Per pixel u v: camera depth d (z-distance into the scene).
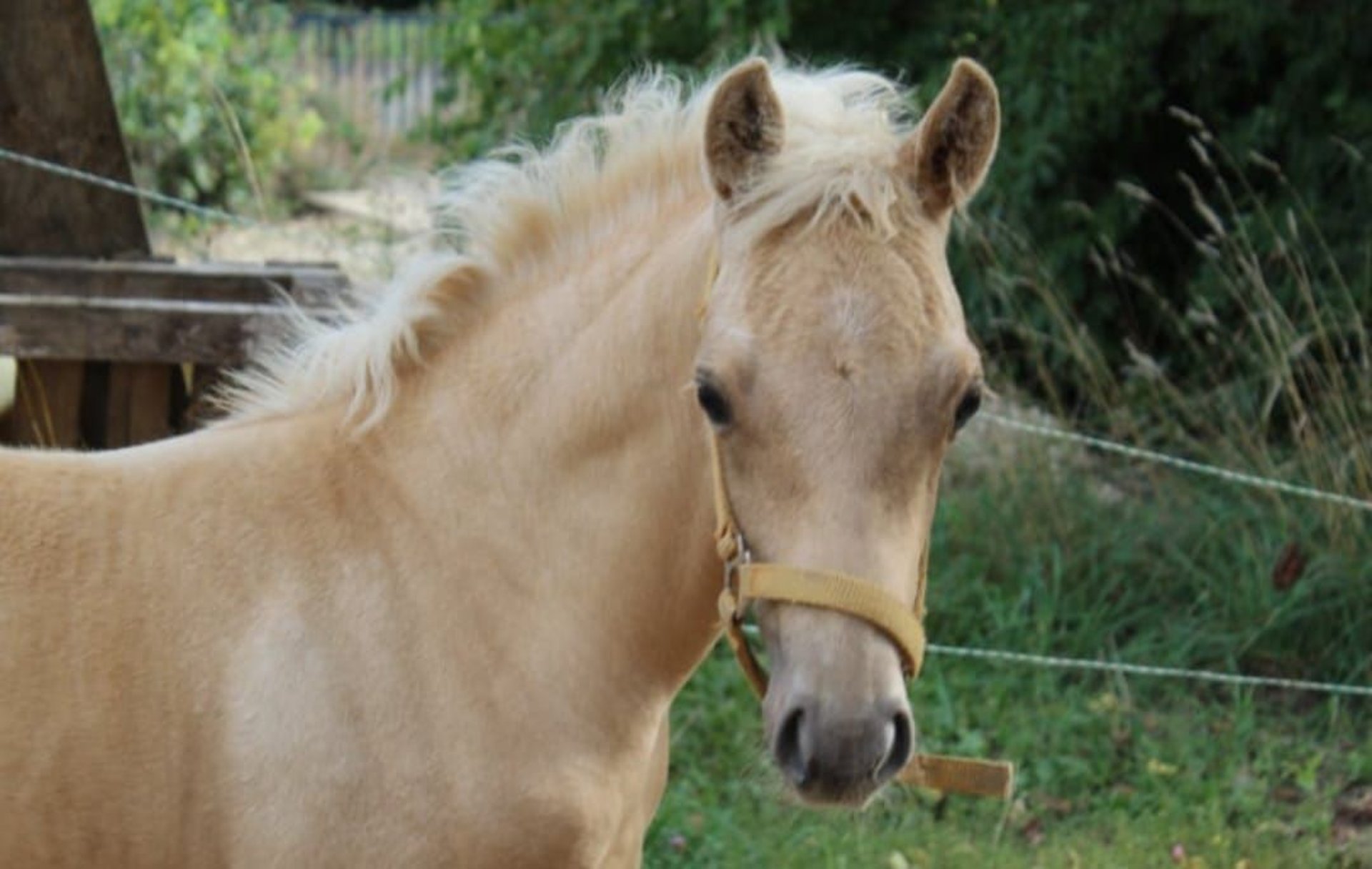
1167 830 5.63
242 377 3.63
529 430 3.37
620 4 8.91
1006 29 9.09
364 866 3.23
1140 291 9.42
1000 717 6.29
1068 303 8.79
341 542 3.33
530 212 3.49
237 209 12.80
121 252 6.71
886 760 2.93
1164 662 6.71
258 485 3.37
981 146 3.04
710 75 4.42
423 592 3.32
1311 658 6.83
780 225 2.97
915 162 3.04
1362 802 5.97
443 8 11.74
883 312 2.89
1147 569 7.17
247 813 3.21
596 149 3.59
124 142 6.71
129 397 5.43
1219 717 6.45
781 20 8.91
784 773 2.92
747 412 2.92
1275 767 6.10
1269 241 8.77
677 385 3.25
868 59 9.44
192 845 3.22
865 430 2.88
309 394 3.51
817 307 2.90
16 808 3.17
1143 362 7.59
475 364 3.45
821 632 2.90
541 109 9.20
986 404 7.99
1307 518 7.14
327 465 3.40
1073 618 6.88
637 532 3.32
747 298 2.94
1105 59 8.88
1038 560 7.03
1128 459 7.74
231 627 3.26
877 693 2.88
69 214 6.66
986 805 5.82
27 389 5.41
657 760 3.63
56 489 3.33
